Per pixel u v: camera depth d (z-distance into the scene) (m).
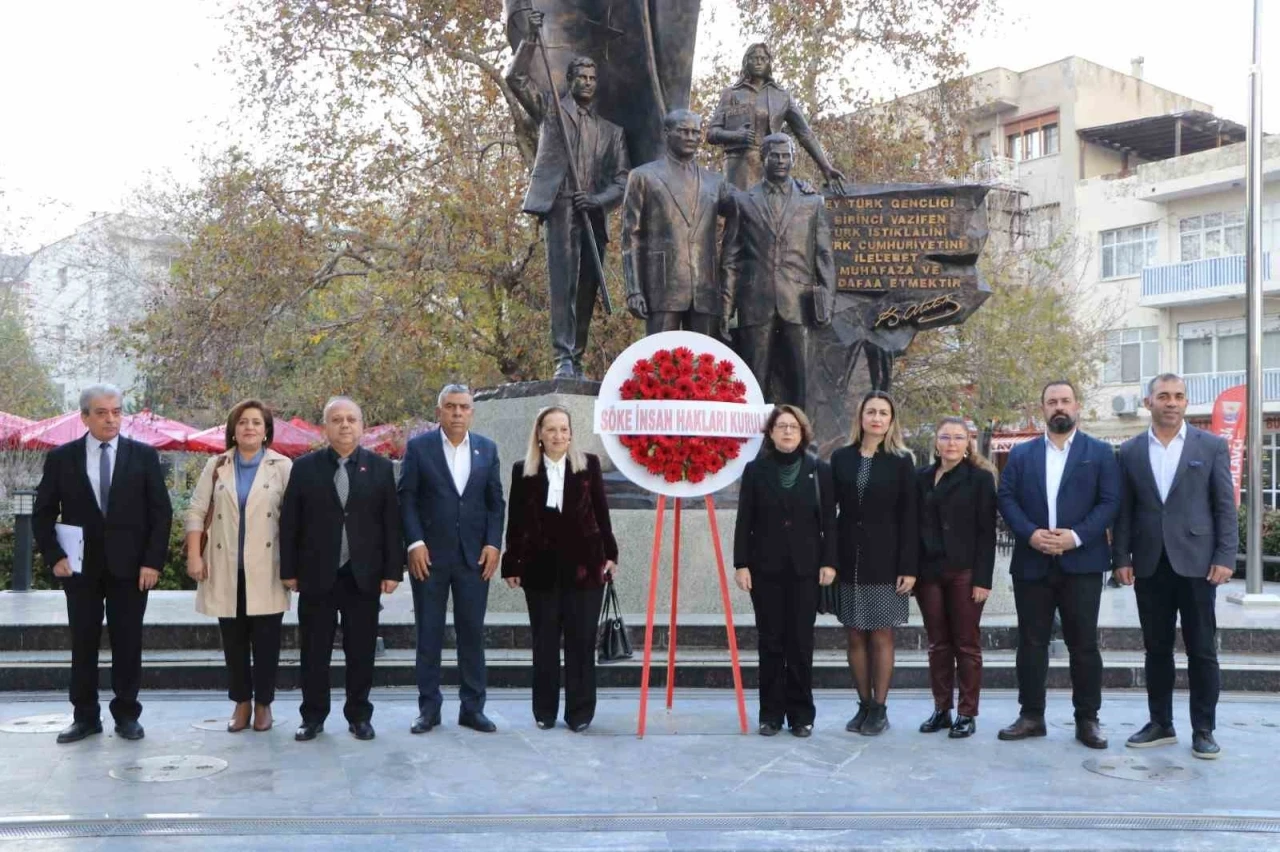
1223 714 6.95
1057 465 6.20
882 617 6.29
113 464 6.09
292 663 7.65
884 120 22.08
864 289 10.70
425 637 6.37
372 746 5.96
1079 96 35.12
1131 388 32.38
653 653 8.23
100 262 32.53
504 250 19.22
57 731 6.29
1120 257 32.69
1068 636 6.15
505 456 9.73
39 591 11.86
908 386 22.23
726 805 4.89
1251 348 11.91
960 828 4.57
